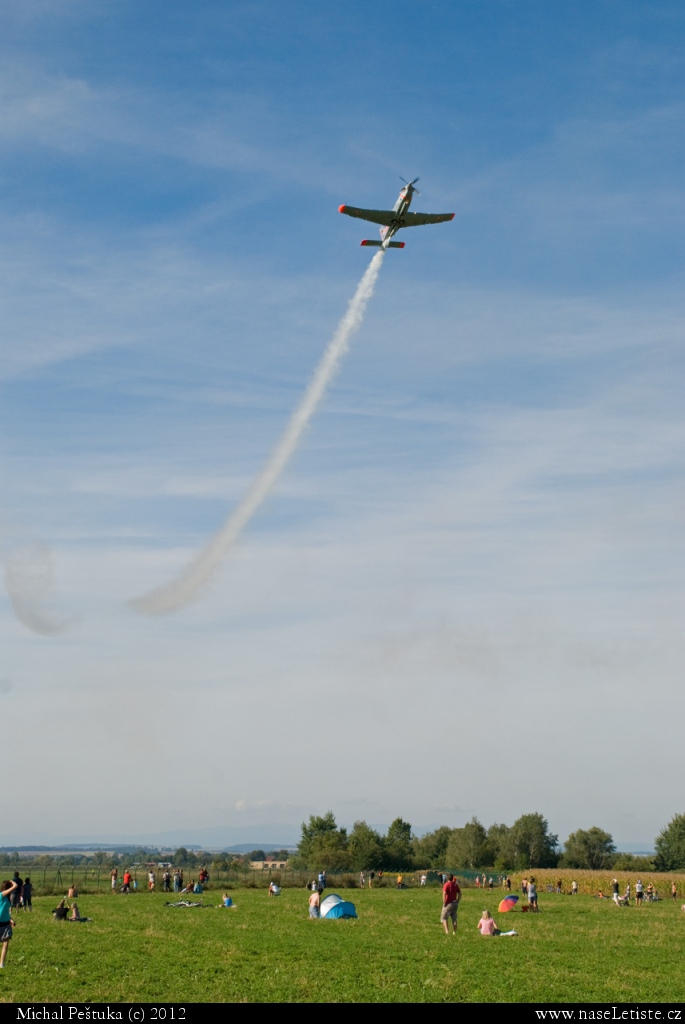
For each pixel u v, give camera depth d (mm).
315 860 124438
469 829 153500
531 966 30422
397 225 64500
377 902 64375
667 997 25984
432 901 66562
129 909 52594
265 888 85438
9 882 27672
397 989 26000
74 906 44000
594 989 26797
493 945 35750
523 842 148875
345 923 44281
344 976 27672
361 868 122688
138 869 130875
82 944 33031
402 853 131125
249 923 43625
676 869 137000
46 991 23938
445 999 24828
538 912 56906
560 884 98750
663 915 55688
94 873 111188
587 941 38094
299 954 31844
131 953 30922
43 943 32969
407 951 33312
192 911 51562
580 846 149000
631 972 29750
